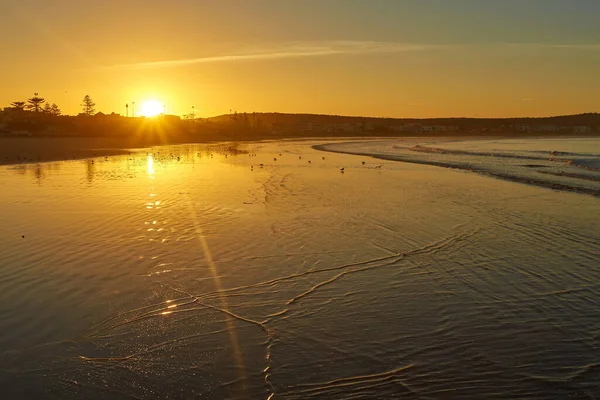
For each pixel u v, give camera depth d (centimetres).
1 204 1568
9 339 629
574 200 1730
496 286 830
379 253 1027
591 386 527
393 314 717
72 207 1512
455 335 648
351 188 2042
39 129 9044
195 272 893
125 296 775
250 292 802
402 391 523
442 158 4184
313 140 11038
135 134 9481
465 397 512
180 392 521
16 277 851
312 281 855
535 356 591
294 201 1670
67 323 676
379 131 18600
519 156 4416
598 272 898
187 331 661
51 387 526
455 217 1409
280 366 573
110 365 573
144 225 1259
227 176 2544
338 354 601
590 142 9269
